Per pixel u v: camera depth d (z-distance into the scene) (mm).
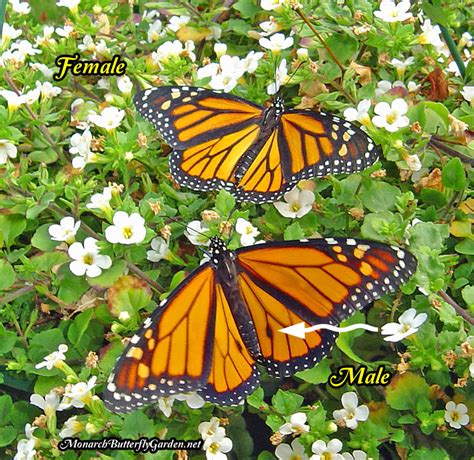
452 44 338
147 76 342
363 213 296
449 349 266
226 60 330
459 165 293
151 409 282
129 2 396
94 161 302
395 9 321
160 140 326
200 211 311
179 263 296
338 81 334
